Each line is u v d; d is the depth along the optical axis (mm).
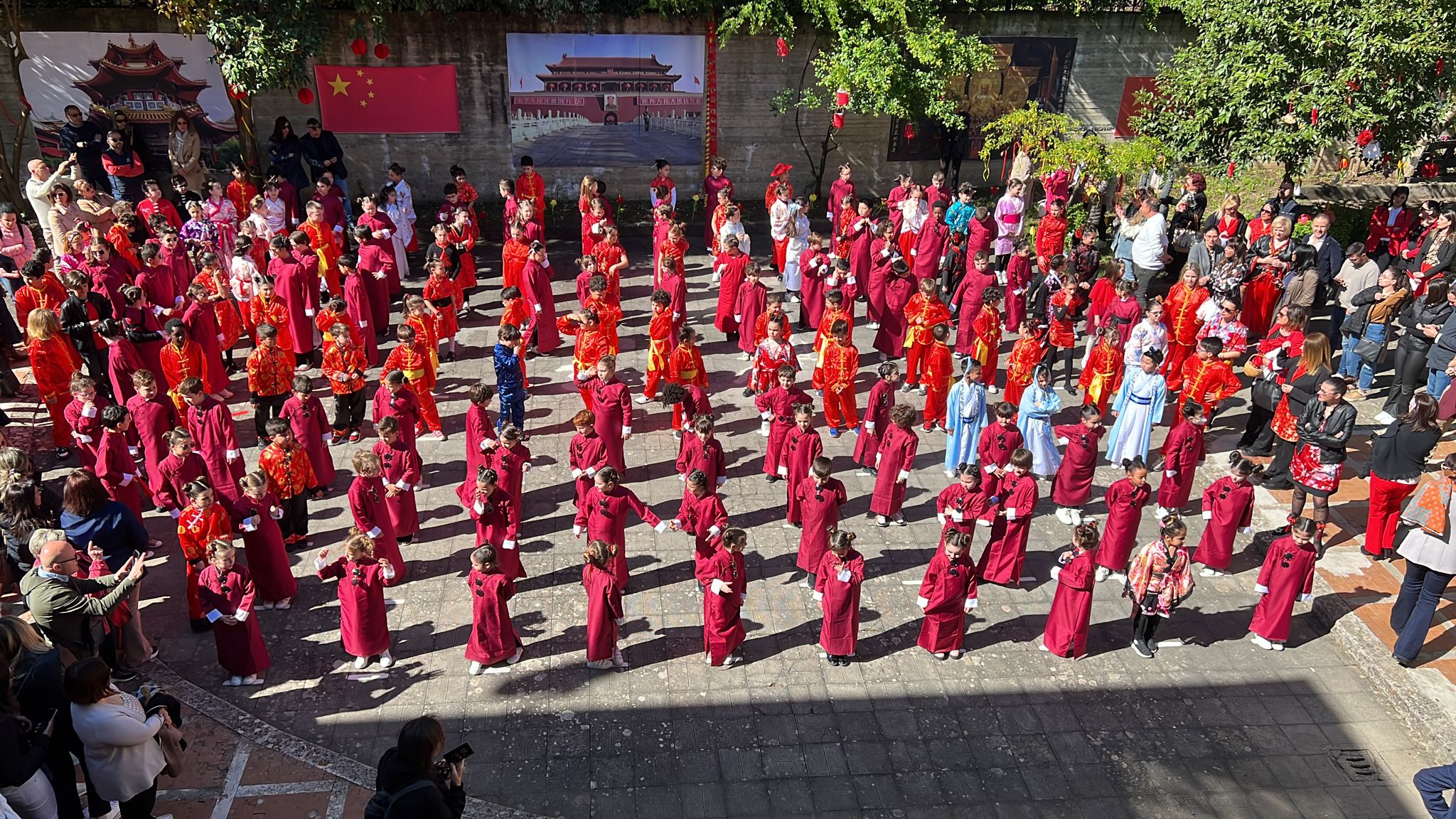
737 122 22031
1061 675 9531
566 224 21281
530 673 9320
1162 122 19141
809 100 20344
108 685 6977
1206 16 18391
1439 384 12820
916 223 18078
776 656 9641
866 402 14305
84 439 10938
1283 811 8164
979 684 9391
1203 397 12898
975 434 12289
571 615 10070
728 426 13625
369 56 20328
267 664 9188
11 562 9680
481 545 9688
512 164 21656
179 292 14484
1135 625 9844
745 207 22359
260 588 9922
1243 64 17281
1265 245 15680
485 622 9086
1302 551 9484
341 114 20781
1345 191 23375
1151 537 11586
